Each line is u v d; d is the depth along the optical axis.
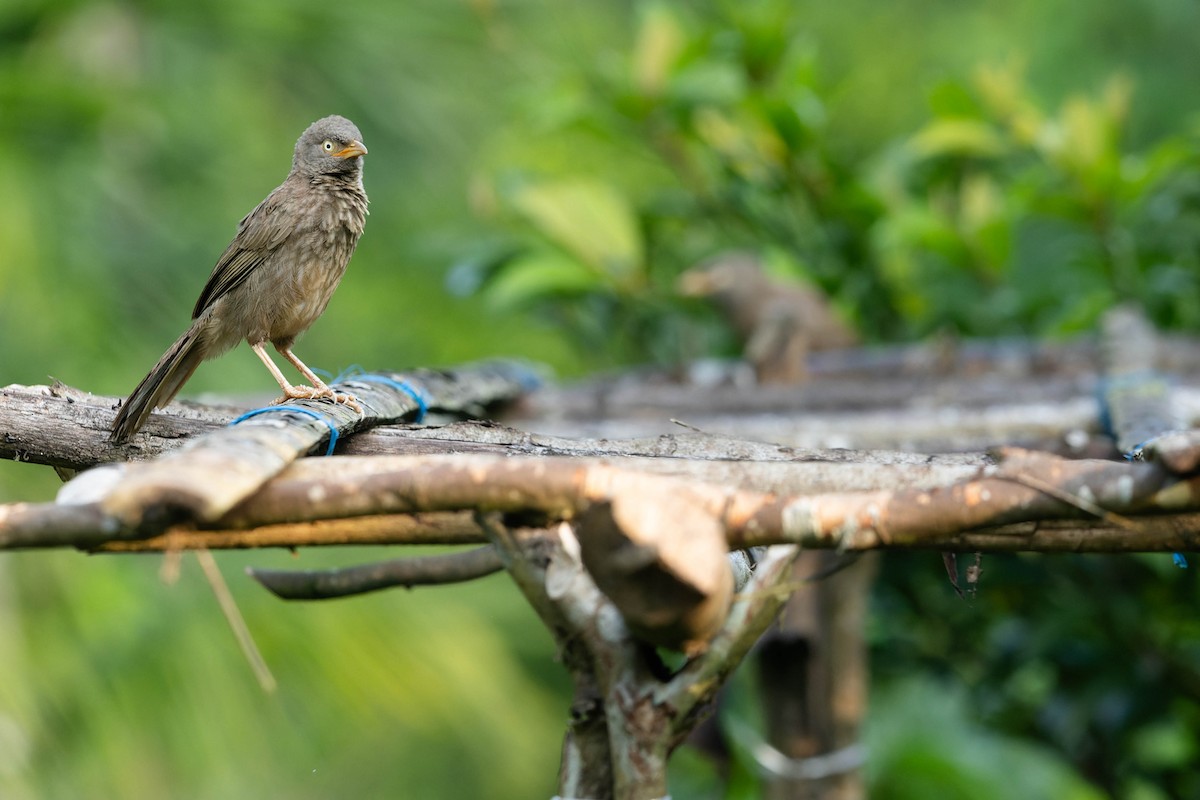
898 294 12.12
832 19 19.66
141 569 10.42
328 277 7.36
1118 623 9.58
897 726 11.20
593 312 12.23
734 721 8.80
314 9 12.70
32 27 11.30
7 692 9.29
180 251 11.81
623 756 4.45
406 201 14.72
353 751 12.61
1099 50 17.94
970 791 10.87
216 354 7.36
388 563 5.39
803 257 12.27
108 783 9.47
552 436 5.57
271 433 4.36
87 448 5.68
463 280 11.79
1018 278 12.67
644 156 13.00
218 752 9.98
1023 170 12.38
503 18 13.16
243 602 10.69
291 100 13.48
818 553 8.47
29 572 9.86
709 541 3.89
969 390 9.05
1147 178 10.56
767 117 10.97
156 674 10.04
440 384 7.57
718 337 13.56
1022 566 9.63
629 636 4.48
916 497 4.23
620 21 17.39
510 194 11.66
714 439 5.46
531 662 14.44
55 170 10.80
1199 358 9.33
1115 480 4.11
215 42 13.02
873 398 9.20
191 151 12.66
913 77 18.95
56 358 10.16
